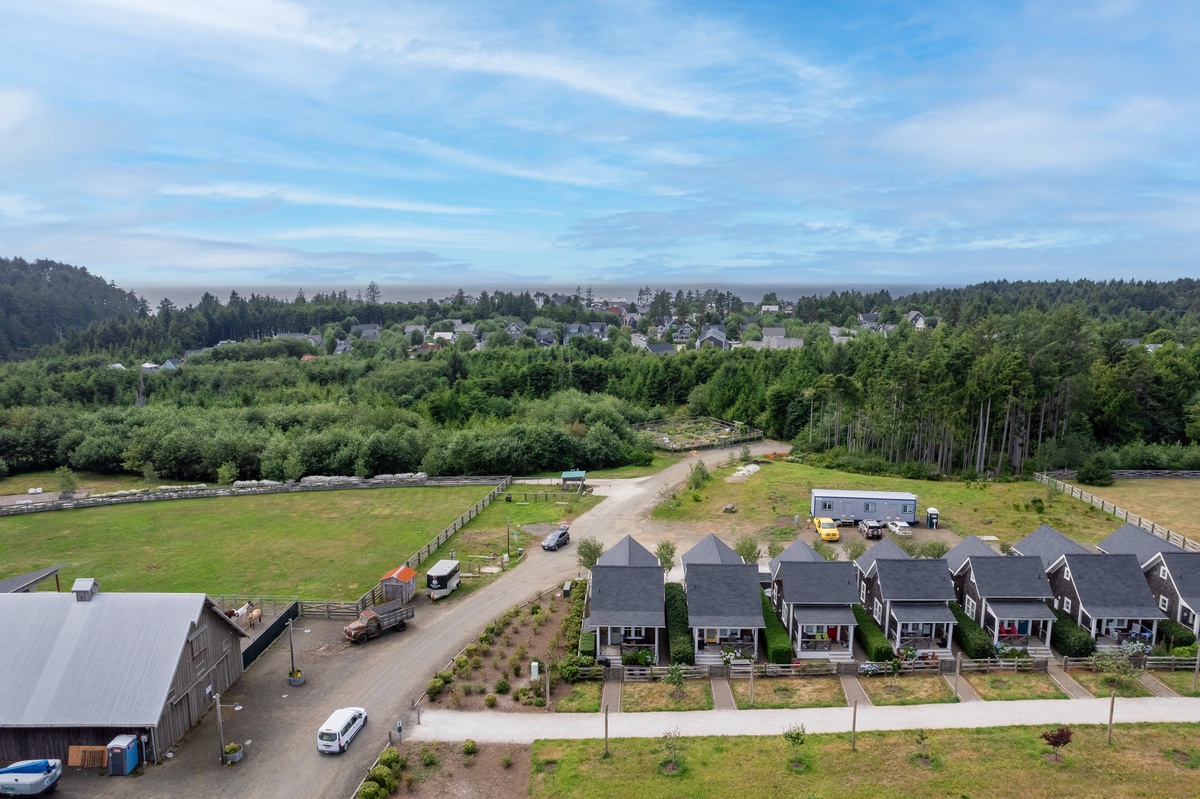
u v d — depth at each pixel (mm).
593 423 116188
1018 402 92500
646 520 77562
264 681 44531
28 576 51531
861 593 54000
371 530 74812
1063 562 50500
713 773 34969
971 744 36938
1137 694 41719
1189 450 94625
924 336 126062
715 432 132125
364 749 37438
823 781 34188
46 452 105250
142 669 37281
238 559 66375
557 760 36219
